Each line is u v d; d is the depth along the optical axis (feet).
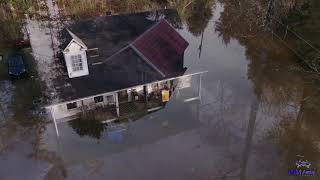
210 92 83.66
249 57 98.27
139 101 79.10
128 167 62.39
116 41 74.33
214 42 106.11
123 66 72.33
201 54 98.58
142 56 73.41
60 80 71.15
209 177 60.18
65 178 59.82
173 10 89.92
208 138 69.46
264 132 70.95
